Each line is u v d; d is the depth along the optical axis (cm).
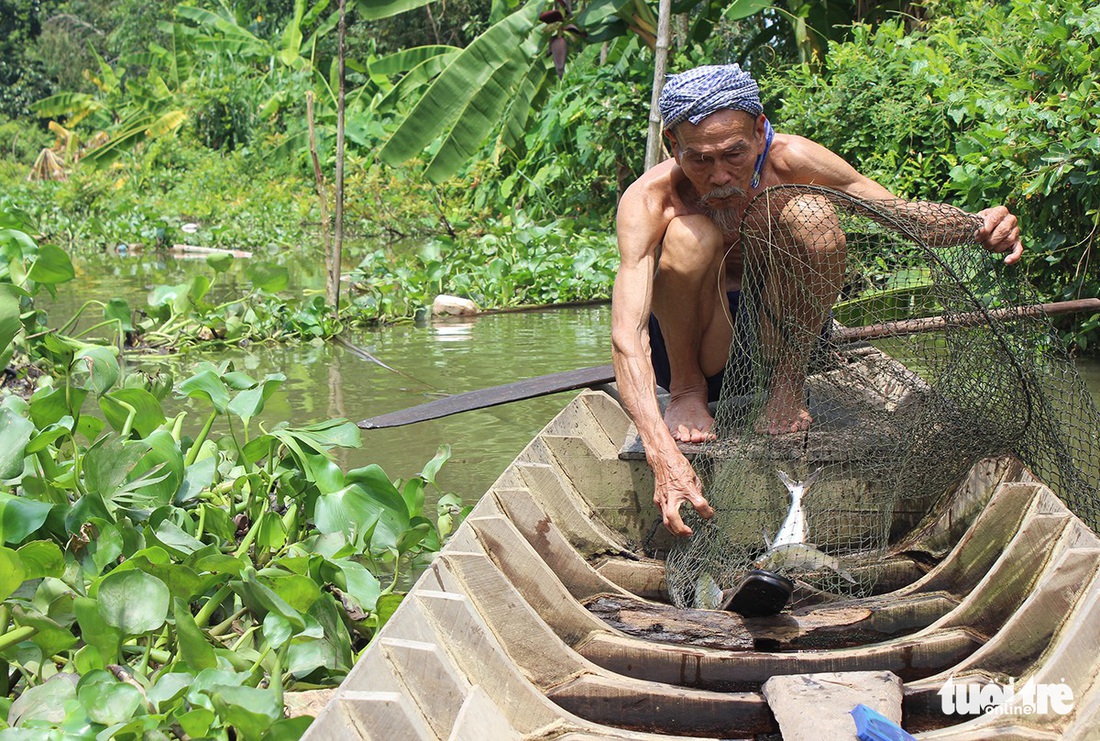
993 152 657
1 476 313
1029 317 350
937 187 766
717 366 383
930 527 349
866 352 388
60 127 2577
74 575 302
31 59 3625
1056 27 643
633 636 288
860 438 351
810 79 926
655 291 361
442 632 239
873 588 332
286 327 827
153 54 2584
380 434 558
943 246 346
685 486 314
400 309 942
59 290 1062
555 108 1452
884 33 873
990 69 730
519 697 236
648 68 1230
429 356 742
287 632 286
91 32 3681
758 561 316
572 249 1159
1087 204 631
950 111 710
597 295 1009
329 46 2447
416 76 1703
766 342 357
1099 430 360
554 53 1045
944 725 240
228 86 2353
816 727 212
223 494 388
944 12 898
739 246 361
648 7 1120
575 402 416
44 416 363
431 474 407
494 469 498
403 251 1455
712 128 319
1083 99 621
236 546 369
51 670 289
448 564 262
